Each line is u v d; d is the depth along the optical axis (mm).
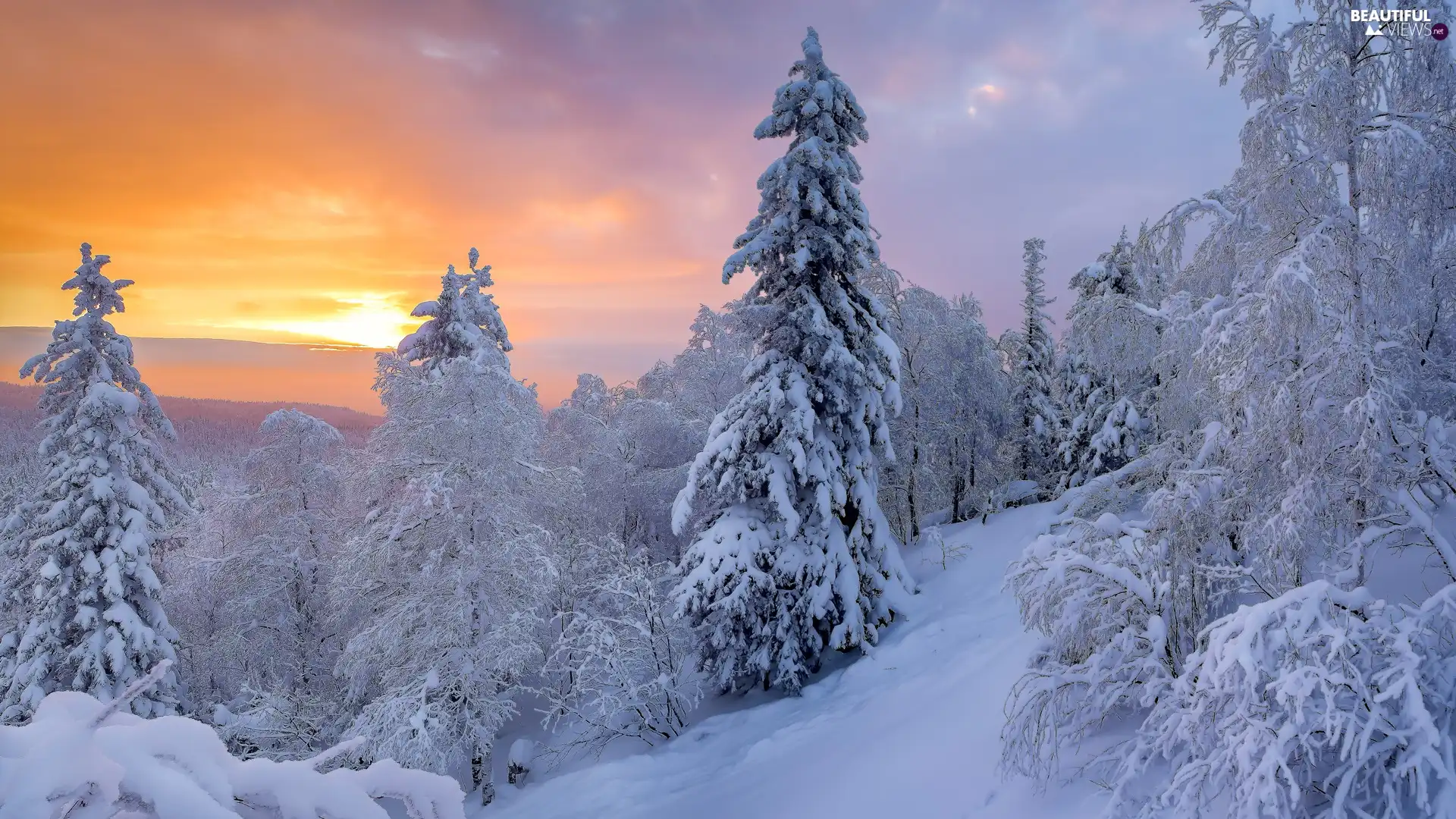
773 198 16484
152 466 17594
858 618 15477
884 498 26281
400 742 13633
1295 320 6137
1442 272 6703
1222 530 7438
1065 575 7922
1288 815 4844
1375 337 6398
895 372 16875
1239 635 5398
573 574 20547
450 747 14367
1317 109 6512
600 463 24484
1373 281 6375
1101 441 22359
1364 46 6480
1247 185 7328
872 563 17172
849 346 16953
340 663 15680
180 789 1466
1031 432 30094
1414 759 4656
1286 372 6641
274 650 19984
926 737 9352
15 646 15758
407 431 16312
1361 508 6445
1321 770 5438
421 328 21078
